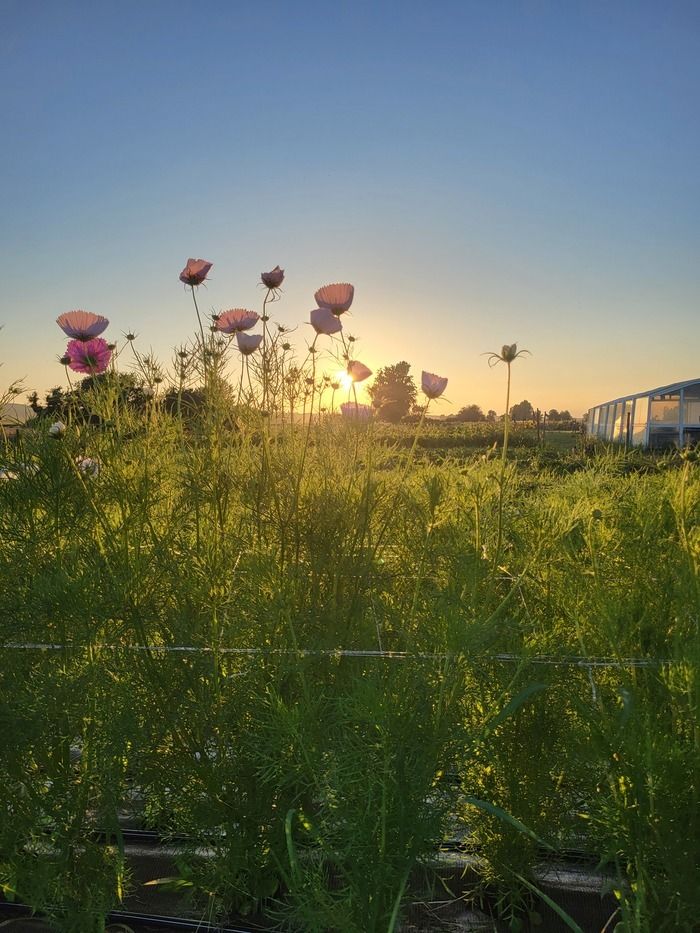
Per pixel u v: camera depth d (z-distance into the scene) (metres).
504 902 0.98
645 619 1.01
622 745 0.82
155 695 0.97
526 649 0.91
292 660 0.91
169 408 1.15
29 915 0.99
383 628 0.99
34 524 1.01
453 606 0.87
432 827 0.80
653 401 13.38
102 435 1.06
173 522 1.06
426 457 1.20
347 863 0.83
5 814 0.93
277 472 1.07
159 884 1.04
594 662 0.92
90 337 1.06
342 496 1.06
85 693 0.92
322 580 1.05
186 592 1.00
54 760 0.96
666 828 0.78
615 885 0.87
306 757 0.81
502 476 1.01
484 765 0.97
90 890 0.93
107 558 0.98
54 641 0.98
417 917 0.97
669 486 1.17
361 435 1.12
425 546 1.00
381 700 0.78
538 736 0.95
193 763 0.96
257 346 1.10
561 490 1.27
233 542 1.05
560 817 0.97
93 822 0.97
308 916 0.75
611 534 1.10
